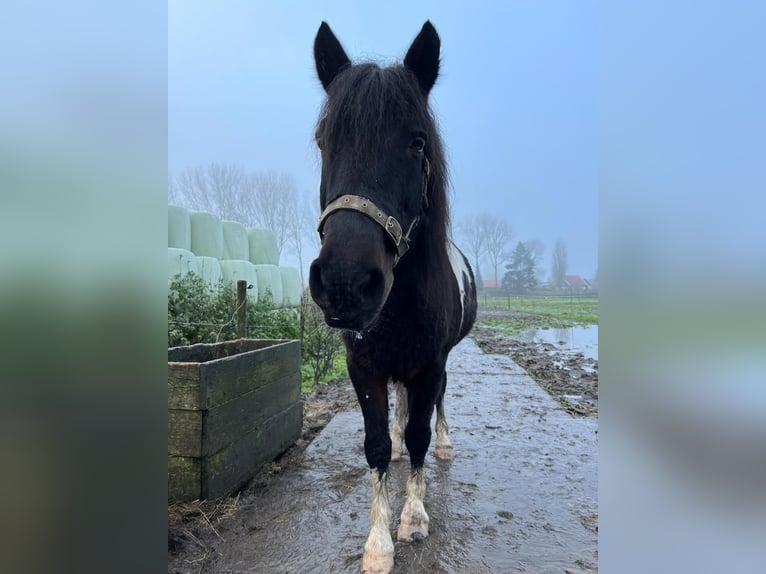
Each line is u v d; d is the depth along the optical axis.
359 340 1.80
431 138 1.72
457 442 3.23
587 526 2.14
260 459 2.67
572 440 3.27
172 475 2.17
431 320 1.79
